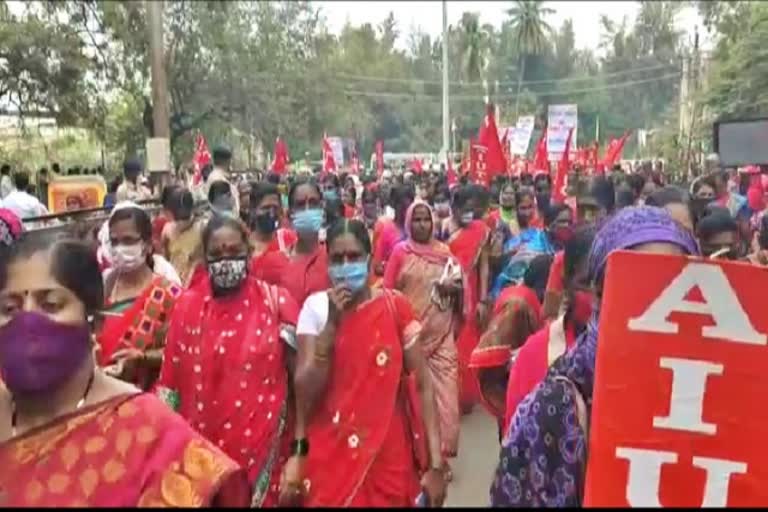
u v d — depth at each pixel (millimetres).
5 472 2389
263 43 31969
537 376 3350
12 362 2436
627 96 79875
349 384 3791
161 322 4305
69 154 16531
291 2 33781
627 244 2508
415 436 3902
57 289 2484
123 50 22906
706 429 2266
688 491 2262
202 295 4129
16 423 2510
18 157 11531
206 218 7023
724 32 25641
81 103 14359
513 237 8875
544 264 5105
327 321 3799
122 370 4160
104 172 17672
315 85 34031
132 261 4414
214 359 4012
